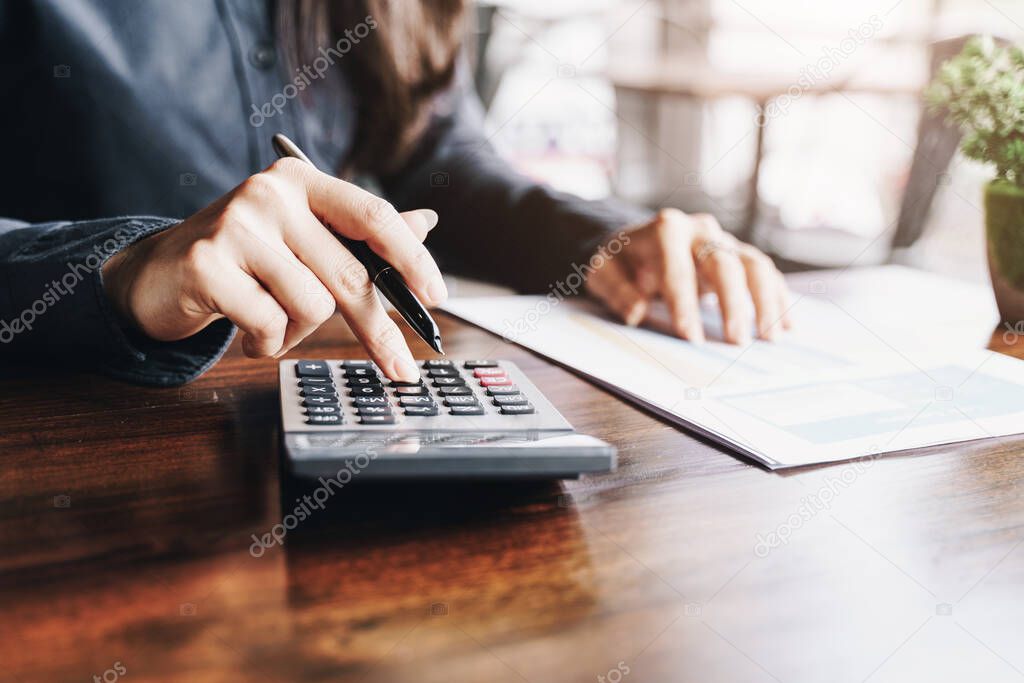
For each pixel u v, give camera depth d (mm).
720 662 255
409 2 976
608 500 365
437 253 923
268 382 522
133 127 897
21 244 531
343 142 1004
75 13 868
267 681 240
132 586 288
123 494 360
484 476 349
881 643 268
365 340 461
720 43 2361
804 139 2359
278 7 957
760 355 592
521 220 854
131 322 500
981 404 489
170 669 244
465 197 920
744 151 2412
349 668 247
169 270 448
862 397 500
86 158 886
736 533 337
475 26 2217
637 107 2422
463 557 315
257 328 447
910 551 326
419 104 1001
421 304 451
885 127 2115
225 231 444
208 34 931
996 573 312
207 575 297
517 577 301
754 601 289
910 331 657
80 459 397
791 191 2281
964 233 1788
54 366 546
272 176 463
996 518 354
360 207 450
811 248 1954
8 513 340
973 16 1821
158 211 927
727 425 450
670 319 689
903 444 430
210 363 516
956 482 388
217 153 946
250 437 429
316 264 448
